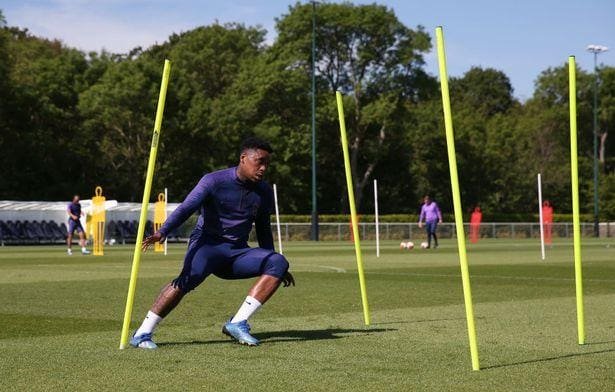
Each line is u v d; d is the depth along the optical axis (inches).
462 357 325.7
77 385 267.7
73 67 2792.8
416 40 3036.4
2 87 2551.7
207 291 626.2
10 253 1362.0
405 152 3265.3
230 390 261.0
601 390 264.4
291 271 884.6
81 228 1346.0
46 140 2650.1
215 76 3376.0
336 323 435.2
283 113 2935.5
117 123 2608.3
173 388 263.7
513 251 1510.8
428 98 3137.3
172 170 2711.6
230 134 2753.4
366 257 1233.4
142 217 349.7
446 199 3373.5
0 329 412.8
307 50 3009.4
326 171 3186.5
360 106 3117.6
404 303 547.8
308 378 281.1
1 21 2541.8
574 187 368.5
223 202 357.4
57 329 413.7
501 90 5196.9
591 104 3846.0
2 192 2564.0
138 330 351.6
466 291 301.0
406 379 279.9
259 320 449.1
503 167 3432.6
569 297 596.7
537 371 296.0
